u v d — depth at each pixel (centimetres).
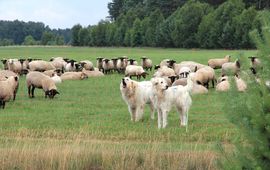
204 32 12544
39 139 1780
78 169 1345
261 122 671
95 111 2509
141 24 14988
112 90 3569
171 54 9969
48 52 12019
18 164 1370
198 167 1312
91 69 5347
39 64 4984
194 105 2675
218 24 12238
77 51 12662
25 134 1881
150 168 1323
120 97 3144
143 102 2209
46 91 3100
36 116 2334
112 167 1336
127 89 2173
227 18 12200
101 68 5675
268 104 671
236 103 691
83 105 2752
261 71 686
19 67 4972
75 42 18025
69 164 1350
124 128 2002
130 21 16575
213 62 5222
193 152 1408
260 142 676
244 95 696
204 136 1831
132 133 1869
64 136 1844
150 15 15138
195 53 10256
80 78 4500
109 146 1576
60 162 1347
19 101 2933
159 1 17250
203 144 1683
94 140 1761
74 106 2717
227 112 696
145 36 14662
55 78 4059
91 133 1877
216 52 10494
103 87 3781
